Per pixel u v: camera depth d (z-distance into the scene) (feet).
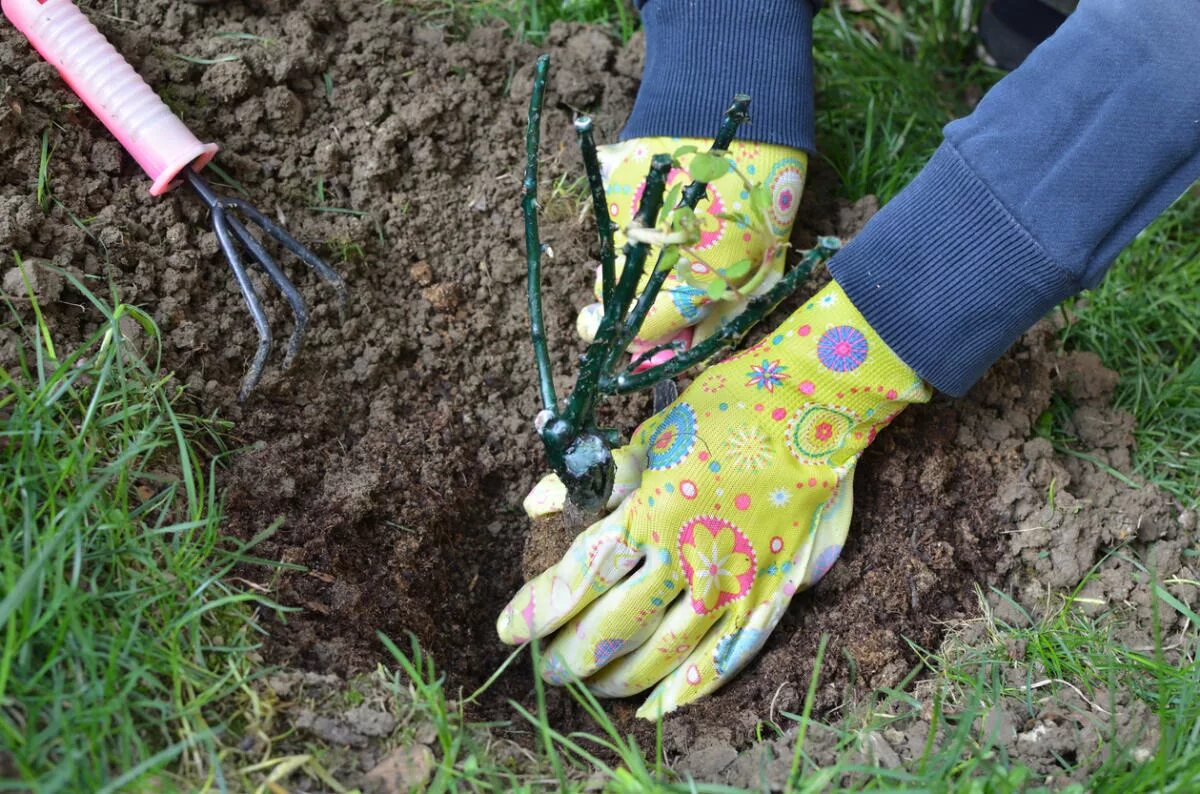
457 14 3.99
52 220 3.31
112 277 3.31
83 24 3.38
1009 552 3.46
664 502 3.26
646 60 3.71
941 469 3.48
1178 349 3.86
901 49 4.31
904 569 3.40
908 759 3.13
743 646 3.28
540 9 4.06
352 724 3.06
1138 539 3.51
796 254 3.75
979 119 3.28
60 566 2.92
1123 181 3.18
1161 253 4.01
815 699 3.28
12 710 2.84
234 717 3.00
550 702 3.39
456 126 3.76
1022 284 3.23
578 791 3.04
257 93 3.63
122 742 2.87
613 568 3.26
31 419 3.08
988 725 3.19
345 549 3.33
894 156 3.94
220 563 3.16
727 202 3.48
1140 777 3.02
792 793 3.01
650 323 3.50
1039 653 3.30
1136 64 3.16
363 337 3.53
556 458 3.10
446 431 3.53
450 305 3.63
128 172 3.43
